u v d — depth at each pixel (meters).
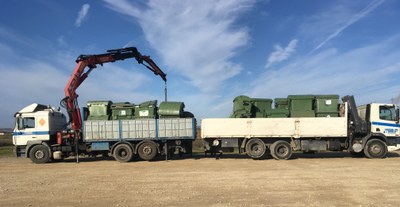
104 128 18.83
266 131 18.45
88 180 12.42
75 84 20.06
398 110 18.89
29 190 10.70
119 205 8.59
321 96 18.89
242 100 19.17
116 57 21.17
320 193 9.59
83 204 8.78
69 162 19.20
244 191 9.95
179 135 18.75
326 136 18.42
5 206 8.75
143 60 21.81
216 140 18.81
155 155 18.55
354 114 18.70
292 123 18.45
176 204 8.58
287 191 9.89
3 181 12.53
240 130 18.53
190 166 15.84
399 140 18.75
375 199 8.84
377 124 18.72
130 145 18.58
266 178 12.10
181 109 19.30
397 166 15.01
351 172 13.29
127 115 19.30
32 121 19.11
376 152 18.53
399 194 9.38
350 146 18.67
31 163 18.89
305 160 17.80
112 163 18.08
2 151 28.80
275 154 18.23
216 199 9.02
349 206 8.20
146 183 11.55
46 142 19.11
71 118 19.83
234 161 17.67
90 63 20.67
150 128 18.78
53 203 8.95
